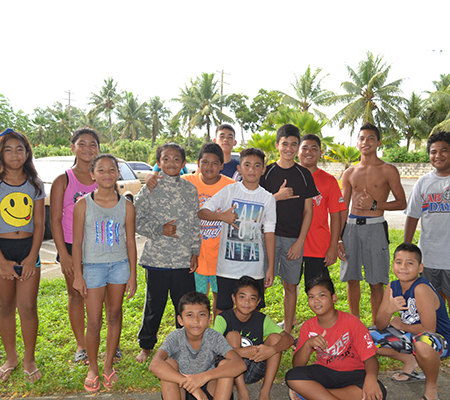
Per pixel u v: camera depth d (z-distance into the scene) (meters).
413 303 3.24
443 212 3.76
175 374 2.53
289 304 4.00
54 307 4.61
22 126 28.88
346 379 2.87
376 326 3.46
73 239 3.05
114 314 3.16
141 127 63.00
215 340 2.76
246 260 3.44
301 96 40.72
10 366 3.26
